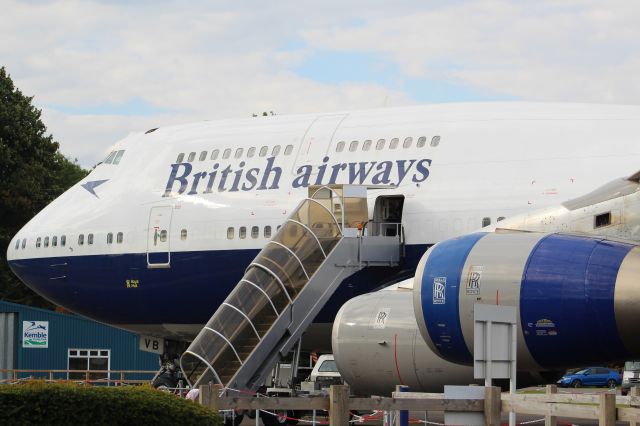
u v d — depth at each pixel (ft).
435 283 124.98
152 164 211.00
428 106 185.68
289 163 191.42
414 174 176.45
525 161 168.25
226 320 171.12
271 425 187.83
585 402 96.68
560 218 135.33
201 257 197.16
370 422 204.23
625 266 116.16
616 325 115.55
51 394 83.56
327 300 173.37
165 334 212.02
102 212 212.02
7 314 323.57
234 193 195.83
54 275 216.74
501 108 178.29
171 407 86.84
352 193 175.94
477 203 168.86
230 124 208.13
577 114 171.22
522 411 95.66
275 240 176.55
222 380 168.55
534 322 118.52
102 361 321.73
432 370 138.41
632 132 164.35
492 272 121.39
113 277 208.95
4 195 440.45
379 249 174.81
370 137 184.55
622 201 129.90
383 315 144.15
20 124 457.68
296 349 173.06
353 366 145.69
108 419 84.33
